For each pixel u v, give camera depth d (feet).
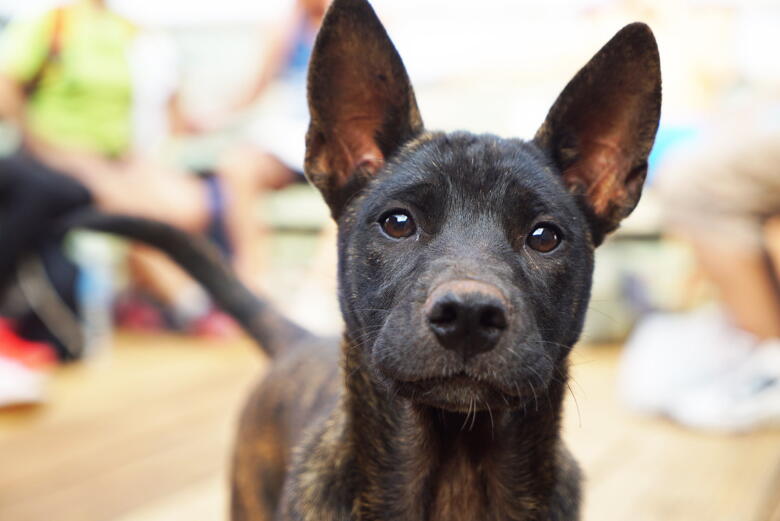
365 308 1.70
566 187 1.80
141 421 2.99
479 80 4.54
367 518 1.77
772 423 2.97
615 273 4.11
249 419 2.09
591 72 1.81
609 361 3.80
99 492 2.48
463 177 1.68
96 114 3.88
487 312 1.47
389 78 1.82
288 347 2.22
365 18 1.81
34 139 3.68
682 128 3.81
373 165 1.86
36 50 3.66
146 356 3.88
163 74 4.42
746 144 2.93
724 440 2.89
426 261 1.59
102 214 2.32
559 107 1.82
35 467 2.62
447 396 1.54
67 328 3.58
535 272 1.66
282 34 4.28
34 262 3.45
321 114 1.83
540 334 1.62
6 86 3.64
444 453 1.78
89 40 3.83
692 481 2.59
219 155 4.25
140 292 4.32
